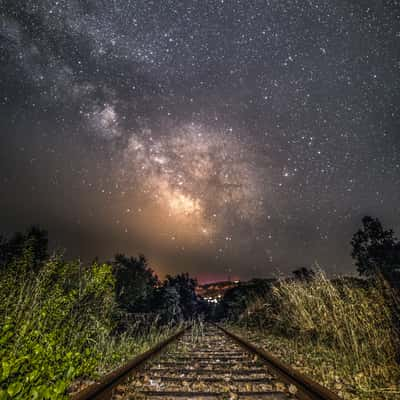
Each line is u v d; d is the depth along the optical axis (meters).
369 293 6.07
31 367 3.64
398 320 5.20
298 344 7.59
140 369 5.22
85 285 6.61
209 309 53.62
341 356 5.42
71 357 4.38
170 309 21.23
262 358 5.70
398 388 3.89
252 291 18.36
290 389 3.83
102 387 3.62
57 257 5.78
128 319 10.56
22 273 5.70
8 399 3.00
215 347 8.71
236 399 3.68
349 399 3.64
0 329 4.02
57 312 5.34
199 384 4.34
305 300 8.07
